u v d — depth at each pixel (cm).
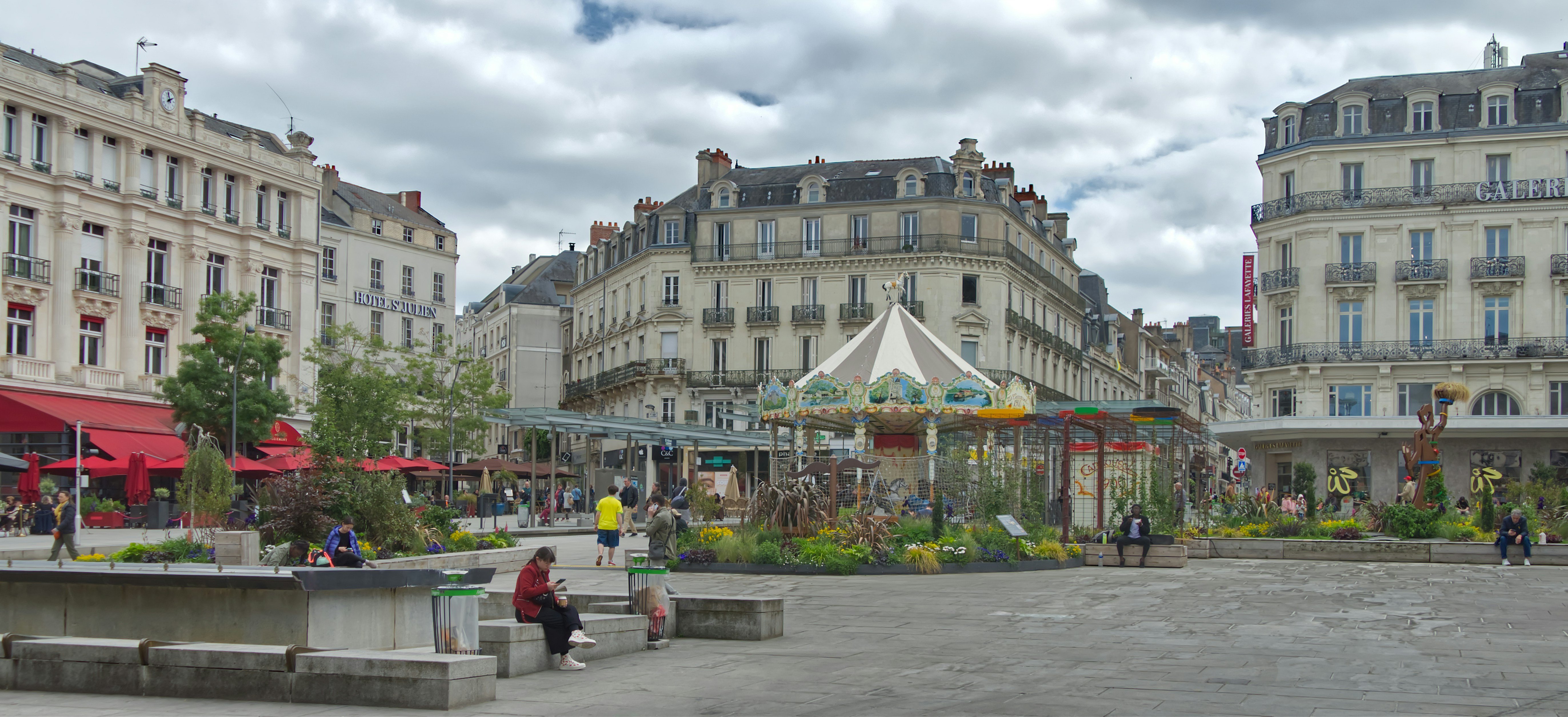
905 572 2083
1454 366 4438
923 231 5466
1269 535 2794
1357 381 4566
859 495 2316
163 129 4075
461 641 969
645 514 4159
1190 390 9969
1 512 3084
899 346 2883
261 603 1018
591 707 906
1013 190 6059
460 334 9275
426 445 5091
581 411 6900
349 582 1016
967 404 2664
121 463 3294
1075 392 6881
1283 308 4769
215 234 4269
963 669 1084
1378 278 4572
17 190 3625
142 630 1048
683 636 1295
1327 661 1123
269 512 1966
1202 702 920
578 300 7188
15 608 1081
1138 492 2725
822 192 5644
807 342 5581
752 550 2133
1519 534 2397
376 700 904
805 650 1205
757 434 4422
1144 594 1778
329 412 4469
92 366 3812
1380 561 2520
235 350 3756
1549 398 4369
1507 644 1244
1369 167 4628
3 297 3572
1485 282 4428
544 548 1095
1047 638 1295
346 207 5922
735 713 885
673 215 5834
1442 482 2864
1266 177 4891
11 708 898
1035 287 6097
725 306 5709
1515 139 4453
